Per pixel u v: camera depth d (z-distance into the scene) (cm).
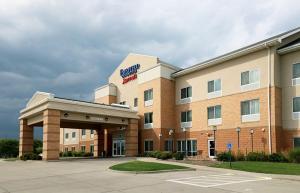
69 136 6300
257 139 3042
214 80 3588
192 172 2134
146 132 4138
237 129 3156
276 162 2612
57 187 1471
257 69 3122
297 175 1892
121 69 4978
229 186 1458
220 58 3444
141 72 4359
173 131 4041
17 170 2309
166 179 1725
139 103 4322
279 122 2939
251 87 3161
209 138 3575
